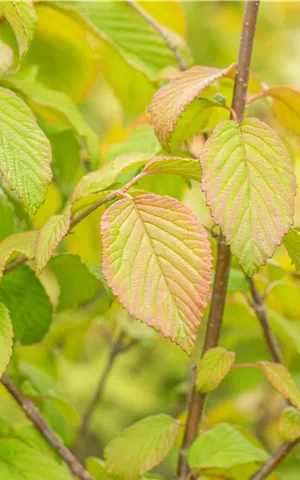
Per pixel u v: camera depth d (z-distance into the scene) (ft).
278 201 1.70
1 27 2.17
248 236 1.68
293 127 2.03
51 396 2.24
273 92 1.95
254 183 1.71
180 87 1.83
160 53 2.30
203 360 1.93
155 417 2.06
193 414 2.01
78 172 2.32
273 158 1.73
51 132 2.21
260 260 1.67
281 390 1.89
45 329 2.12
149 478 2.18
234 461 2.00
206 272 1.68
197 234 1.69
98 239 2.30
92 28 2.26
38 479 1.92
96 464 2.19
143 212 1.71
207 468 2.06
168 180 2.18
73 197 1.84
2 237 2.05
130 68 2.41
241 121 1.84
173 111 1.79
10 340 1.76
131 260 1.67
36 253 1.76
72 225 1.81
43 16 2.32
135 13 2.31
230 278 2.21
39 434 2.14
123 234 1.69
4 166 1.73
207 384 1.91
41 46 2.41
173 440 2.01
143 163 1.84
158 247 1.69
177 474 2.02
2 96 1.78
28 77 2.35
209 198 1.69
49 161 1.76
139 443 2.01
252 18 1.87
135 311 1.65
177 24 2.39
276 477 2.15
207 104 1.92
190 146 2.23
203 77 1.84
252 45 1.88
